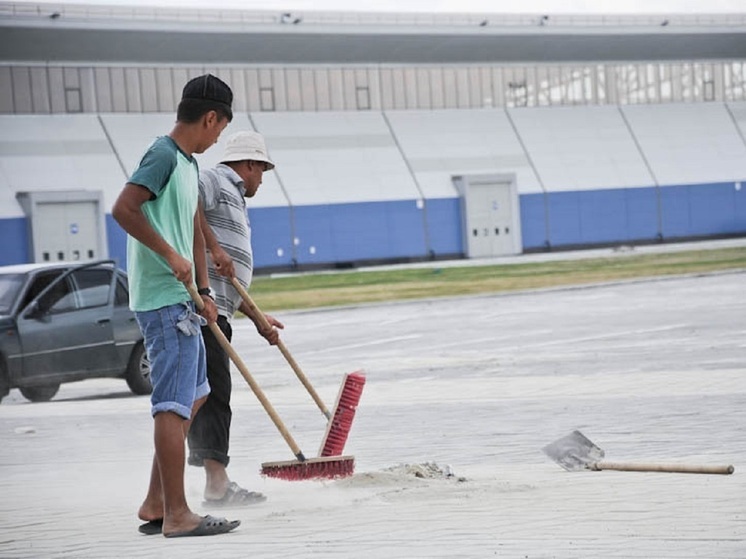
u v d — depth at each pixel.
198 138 16.38
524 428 26.27
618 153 193.38
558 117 196.50
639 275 103.75
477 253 179.38
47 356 40.72
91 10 168.12
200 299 15.83
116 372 42.34
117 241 157.38
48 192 152.25
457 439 25.14
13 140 159.25
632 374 36.22
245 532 15.37
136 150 165.00
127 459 24.98
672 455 21.42
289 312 87.12
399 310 82.69
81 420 33.66
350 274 146.00
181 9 174.75
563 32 195.25
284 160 173.12
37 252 151.38
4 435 30.52
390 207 173.75
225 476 18.39
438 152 183.75
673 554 12.80
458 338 56.41
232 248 19.48
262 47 179.88
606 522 14.83
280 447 25.55
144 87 175.12
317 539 14.50
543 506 16.20
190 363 15.80
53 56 168.25
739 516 14.98
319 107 186.75
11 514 18.00
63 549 14.93
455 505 16.58
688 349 43.22
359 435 26.58
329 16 182.12
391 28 184.25
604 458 21.53
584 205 185.88
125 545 15.02
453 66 194.38
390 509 16.47
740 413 26.64
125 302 42.91
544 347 48.25
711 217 193.50
